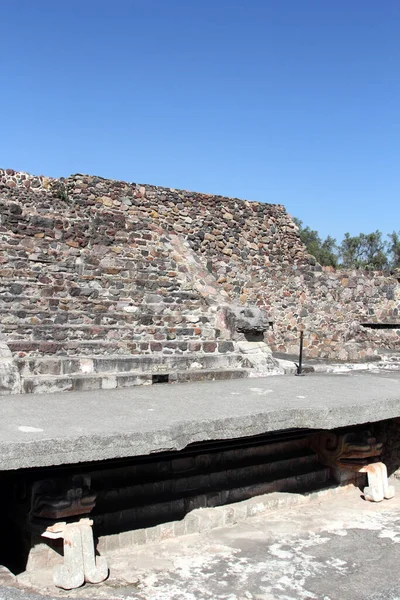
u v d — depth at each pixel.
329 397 6.24
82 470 4.88
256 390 6.53
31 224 10.60
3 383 5.93
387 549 5.20
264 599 4.23
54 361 6.82
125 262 11.29
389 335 14.81
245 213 18.20
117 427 4.55
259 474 6.43
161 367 7.60
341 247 40.09
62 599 3.72
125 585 4.36
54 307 9.84
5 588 3.73
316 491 6.50
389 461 7.64
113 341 9.05
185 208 17.22
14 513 4.75
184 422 4.79
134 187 16.64
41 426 4.46
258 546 5.18
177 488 5.78
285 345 14.41
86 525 4.48
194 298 11.27
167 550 5.03
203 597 4.23
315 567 4.79
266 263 18.34
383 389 6.92
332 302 15.20
